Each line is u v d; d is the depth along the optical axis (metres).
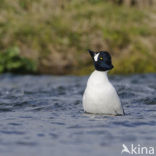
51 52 21.50
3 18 23.23
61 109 10.24
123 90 13.30
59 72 20.53
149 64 21.08
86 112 9.58
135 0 28.62
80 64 21.17
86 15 24.77
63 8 25.98
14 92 13.11
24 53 21.22
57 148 6.85
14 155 6.49
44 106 10.62
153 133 7.79
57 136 7.54
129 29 23.69
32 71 20.44
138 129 8.07
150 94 12.52
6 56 20.36
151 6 28.27
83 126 8.29
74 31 22.94
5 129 8.04
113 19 24.77
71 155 6.52
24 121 8.79
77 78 18.22
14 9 24.72
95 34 22.89
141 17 25.56
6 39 21.78
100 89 9.20
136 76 18.64
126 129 8.06
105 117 9.12
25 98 11.80
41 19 23.72
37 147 6.89
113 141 7.26
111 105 9.25
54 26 23.17
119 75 19.25
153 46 22.77
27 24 22.98
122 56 21.59
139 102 11.34
